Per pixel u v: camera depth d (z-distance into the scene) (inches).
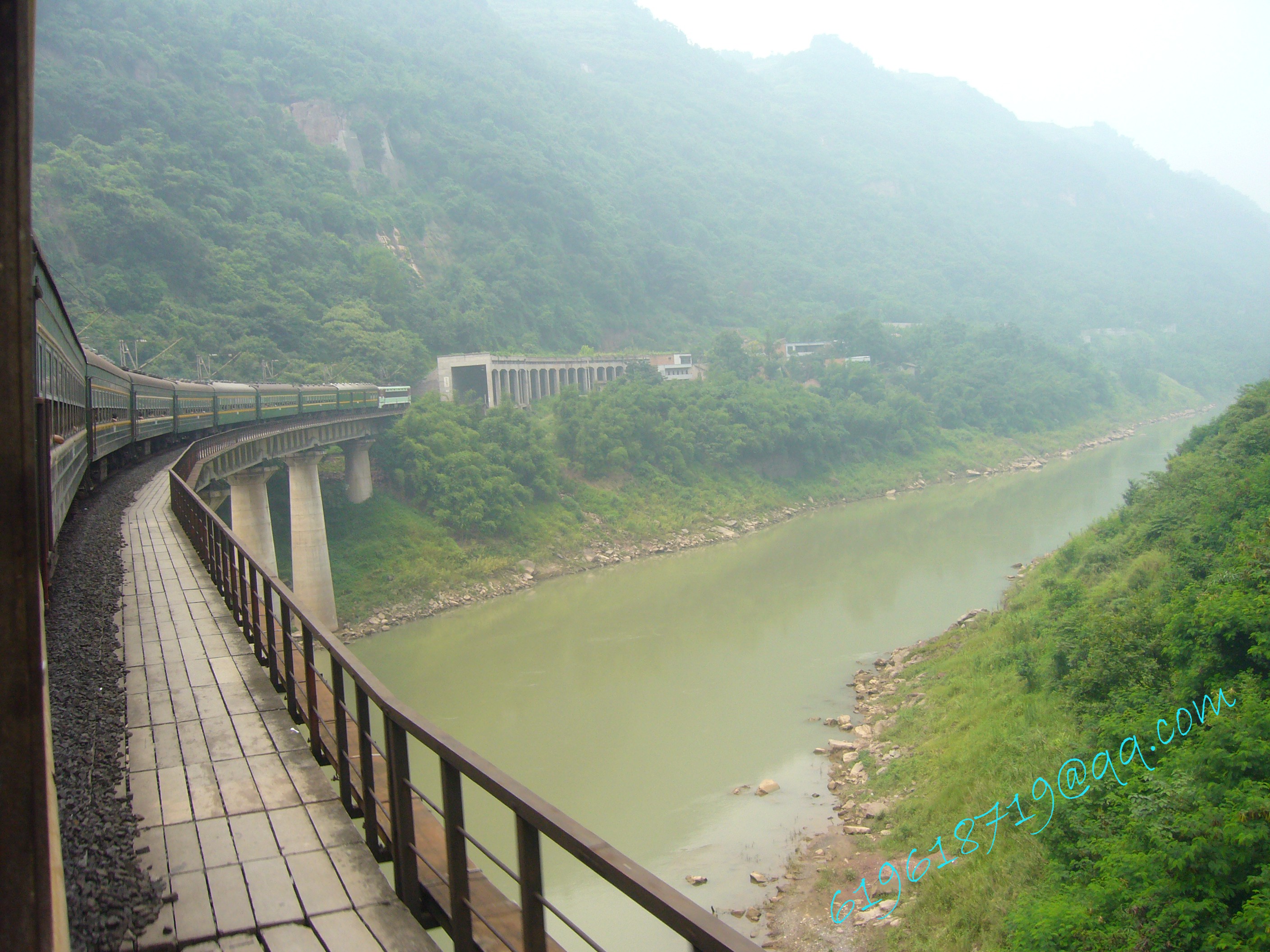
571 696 1459.2
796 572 2332.7
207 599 550.9
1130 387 6107.3
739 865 896.9
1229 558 985.5
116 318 2837.1
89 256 3085.6
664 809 1039.6
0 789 96.7
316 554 2043.6
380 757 301.7
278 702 368.2
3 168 96.0
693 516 3095.5
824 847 910.4
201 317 3196.4
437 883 216.1
